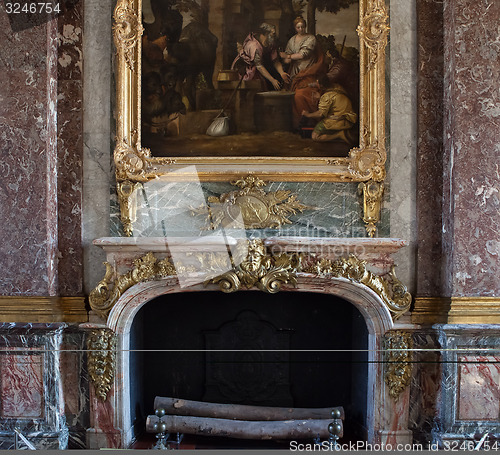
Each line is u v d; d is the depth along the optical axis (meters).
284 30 5.35
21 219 4.97
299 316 5.44
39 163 4.98
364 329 5.24
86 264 5.23
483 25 4.96
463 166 4.95
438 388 4.71
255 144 5.30
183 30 5.35
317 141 5.30
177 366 4.01
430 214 5.23
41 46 5.00
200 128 5.32
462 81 4.96
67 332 5.03
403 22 5.30
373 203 5.20
